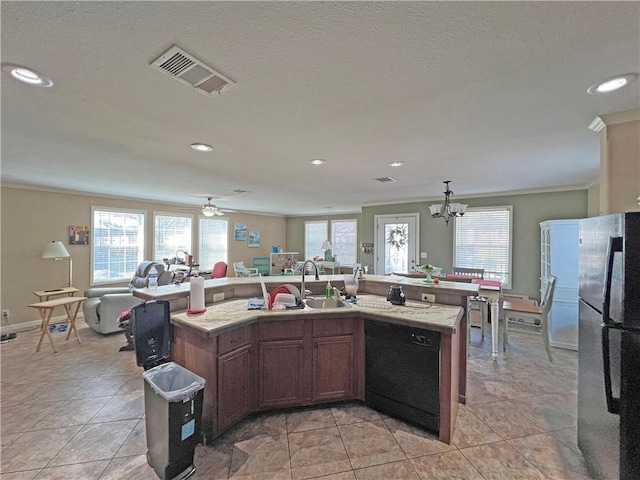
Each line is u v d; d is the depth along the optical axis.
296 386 2.41
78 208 5.37
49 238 5.02
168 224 6.90
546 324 3.56
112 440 2.09
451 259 5.84
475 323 5.00
